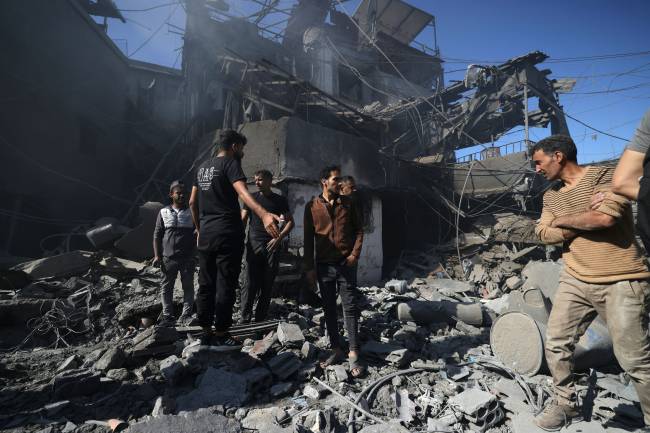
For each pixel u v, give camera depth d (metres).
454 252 12.89
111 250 7.16
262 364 3.06
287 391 2.71
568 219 2.00
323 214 3.26
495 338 3.42
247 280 4.28
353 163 10.52
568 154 2.10
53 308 4.40
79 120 10.84
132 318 4.48
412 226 14.16
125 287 5.52
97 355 3.35
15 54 8.70
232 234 2.93
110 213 11.73
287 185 8.68
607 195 1.86
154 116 16.02
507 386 2.77
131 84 17.28
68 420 2.31
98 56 11.84
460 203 12.92
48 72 9.68
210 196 2.94
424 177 13.72
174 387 2.76
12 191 8.52
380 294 7.10
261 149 9.14
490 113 14.52
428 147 15.34
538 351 3.02
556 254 11.66
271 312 4.93
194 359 2.99
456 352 3.69
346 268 3.22
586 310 2.08
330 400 2.61
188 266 4.54
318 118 11.91
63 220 9.83
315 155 9.48
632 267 1.87
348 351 3.49
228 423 2.18
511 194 13.20
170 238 4.32
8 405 2.49
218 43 14.07
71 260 5.69
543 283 3.98
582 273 2.02
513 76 13.83
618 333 1.87
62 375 2.69
